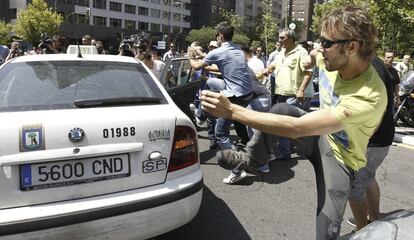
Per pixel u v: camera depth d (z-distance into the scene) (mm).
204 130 7578
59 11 64750
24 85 2896
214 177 4820
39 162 2314
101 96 2906
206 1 93625
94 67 3270
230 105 1942
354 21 1927
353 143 2100
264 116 1913
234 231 3398
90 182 2434
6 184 2252
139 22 80062
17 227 2195
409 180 4914
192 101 4641
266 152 2494
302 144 2188
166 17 86438
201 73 6531
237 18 86875
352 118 1930
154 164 2629
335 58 2004
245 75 4980
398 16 14500
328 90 2213
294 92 5797
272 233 3385
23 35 53781
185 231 3365
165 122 2699
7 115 2451
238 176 4555
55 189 2350
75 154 2363
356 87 2049
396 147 6582
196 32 81562
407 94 7824
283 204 4016
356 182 2871
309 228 3498
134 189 2561
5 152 2242
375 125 2094
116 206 2416
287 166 5312
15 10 63438
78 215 2316
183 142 2777
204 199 4090
